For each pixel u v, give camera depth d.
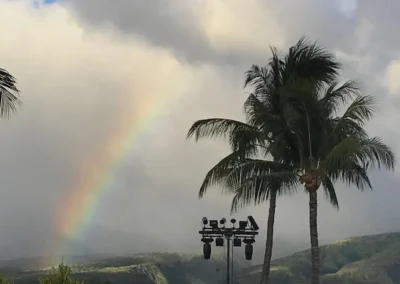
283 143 23.83
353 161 23.00
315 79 24.41
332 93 24.06
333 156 21.14
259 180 22.25
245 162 24.88
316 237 22.61
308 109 22.48
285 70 25.91
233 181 24.02
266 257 26.55
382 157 21.62
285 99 22.77
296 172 23.89
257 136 25.08
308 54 25.48
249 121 25.66
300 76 24.92
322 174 22.47
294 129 23.25
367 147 21.52
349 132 22.94
